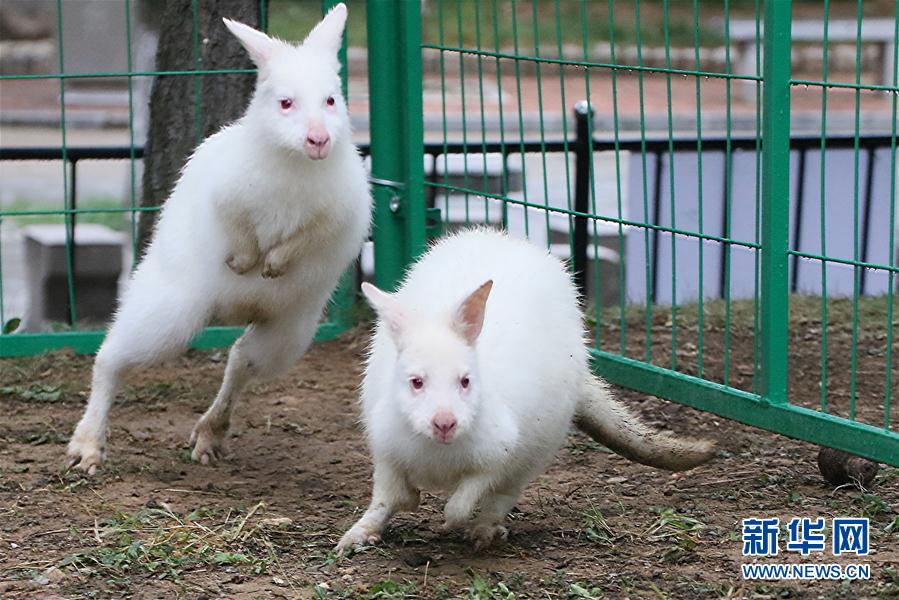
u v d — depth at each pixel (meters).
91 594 6.05
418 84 10.41
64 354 10.44
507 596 5.99
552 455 6.91
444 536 6.92
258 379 8.34
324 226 7.61
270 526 6.93
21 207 21.77
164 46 11.30
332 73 7.30
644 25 33.00
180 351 7.90
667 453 7.39
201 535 6.79
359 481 7.94
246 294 7.83
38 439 8.51
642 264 15.11
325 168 7.41
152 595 6.06
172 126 11.30
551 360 6.70
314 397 9.66
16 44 32.50
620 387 9.52
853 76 30.14
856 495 7.33
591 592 6.09
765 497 7.42
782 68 7.61
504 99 27.50
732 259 14.30
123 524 6.93
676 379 8.53
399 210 10.67
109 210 9.77
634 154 15.28
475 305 6.17
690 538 6.73
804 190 13.78
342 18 7.55
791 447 8.30
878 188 14.25
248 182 7.38
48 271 15.48
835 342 10.52
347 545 6.57
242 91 11.30
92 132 26.17
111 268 15.84
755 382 8.38
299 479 7.98
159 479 7.87
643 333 10.91
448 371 5.97
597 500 7.49
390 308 6.24
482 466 6.28
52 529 6.91
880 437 7.18
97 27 28.56
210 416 8.26
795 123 25.89
